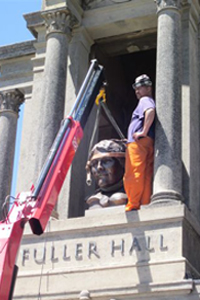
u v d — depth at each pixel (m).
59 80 20.23
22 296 17.78
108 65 23.36
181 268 16.70
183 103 19.69
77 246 17.97
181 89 19.22
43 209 15.52
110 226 17.78
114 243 17.62
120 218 17.73
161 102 18.58
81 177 20.61
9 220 15.23
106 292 17.00
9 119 23.98
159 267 16.89
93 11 21.75
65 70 20.52
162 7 19.75
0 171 23.31
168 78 18.80
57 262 18.02
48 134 19.62
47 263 18.08
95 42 22.36
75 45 21.61
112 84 23.56
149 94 19.17
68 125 16.98
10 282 14.72
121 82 24.19
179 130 18.39
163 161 17.98
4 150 23.58
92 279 17.38
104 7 21.66
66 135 16.80
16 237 15.07
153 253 17.17
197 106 20.25
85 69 21.73
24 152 22.50
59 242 18.19
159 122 18.39
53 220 18.44
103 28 21.72
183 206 17.30
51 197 15.82
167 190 17.70
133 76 24.72
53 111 19.84
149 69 24.94
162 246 17.14
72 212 19.89
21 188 21.56
